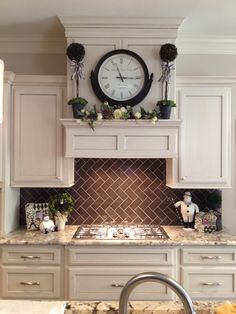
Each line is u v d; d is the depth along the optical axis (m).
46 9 2.60
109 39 2.85
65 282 2.62
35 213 3.00
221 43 3.20
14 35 3.14
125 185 3.22
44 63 3.21
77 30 2.82
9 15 2.71
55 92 2.90
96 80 2.82
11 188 2.94
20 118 2.89
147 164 3.22
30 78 2.86
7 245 2.63
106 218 3.20
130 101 2.83
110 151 2.78
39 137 2.89
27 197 3.19
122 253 2.61
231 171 3.17
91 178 3.21
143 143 2.79
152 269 2.61
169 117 2.78
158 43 2.85
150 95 2.86
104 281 2.60
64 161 2.90
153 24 2.80
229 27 2.96
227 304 1.21
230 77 2.88
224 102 2.90
